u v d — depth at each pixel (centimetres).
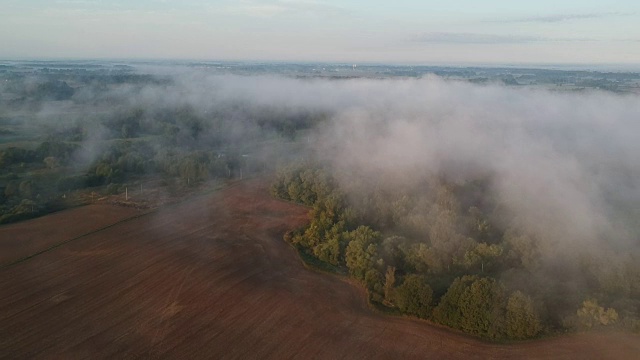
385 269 7350
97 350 5547
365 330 6134
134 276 7256
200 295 6806
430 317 6338
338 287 7256
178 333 5916
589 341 5759
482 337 5984
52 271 7338
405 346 5816
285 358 5522
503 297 6081
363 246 7819
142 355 5484
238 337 5878
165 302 6606
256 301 6719
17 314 6200
